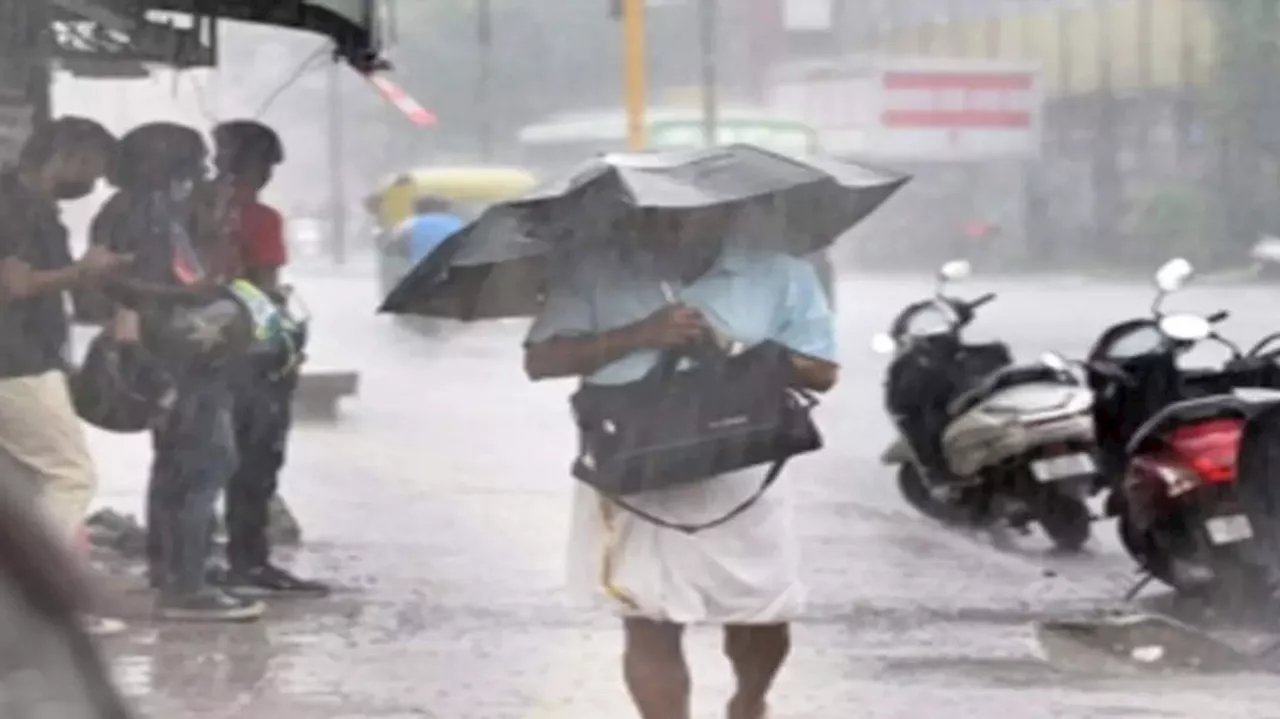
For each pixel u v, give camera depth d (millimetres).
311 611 29766
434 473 44719
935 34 96062
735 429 19328
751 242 20156
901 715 23984
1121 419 31172
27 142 27219
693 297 19719
